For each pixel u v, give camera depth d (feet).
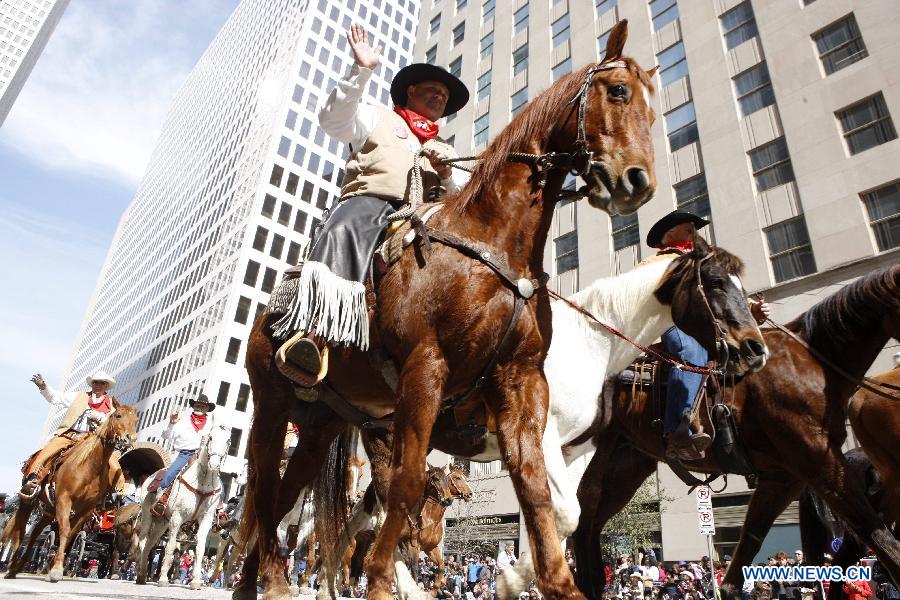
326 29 239.50
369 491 18.43
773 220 67.46
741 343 13.88
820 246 62.59
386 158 12.13
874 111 63.98
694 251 15.56
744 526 16.37
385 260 10.20
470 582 57.52
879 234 59.72
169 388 197.98
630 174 9.27
